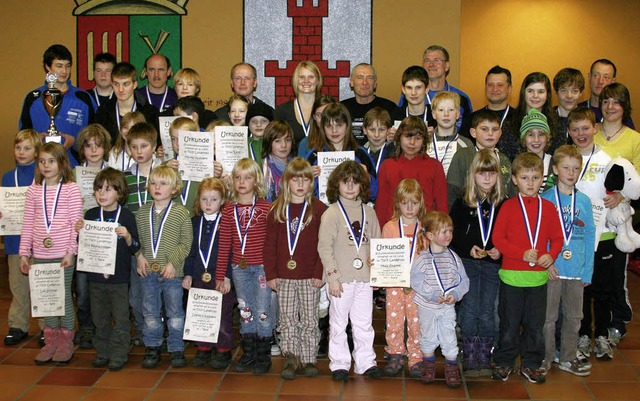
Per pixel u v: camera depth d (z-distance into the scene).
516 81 9.45
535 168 4.25
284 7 7.24
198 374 4.49
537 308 4.28
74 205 4.70
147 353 4.61
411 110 5.78
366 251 4.38
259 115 5.23
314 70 5.61
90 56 7.38
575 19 9.27
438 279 4.24
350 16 7.20
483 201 4.43
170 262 4.46
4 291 6.56
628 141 5.00
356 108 6.01
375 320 5.79
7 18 7.42
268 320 4.50
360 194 4.45
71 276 4.71
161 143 5.27
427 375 4.34
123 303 4.57
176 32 7.32
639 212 7.96
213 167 4.88
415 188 4.33
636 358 4.80
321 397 4.11
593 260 4.46
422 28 7.14
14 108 7.53
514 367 4.47
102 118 5.69
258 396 4.12
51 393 4.16
